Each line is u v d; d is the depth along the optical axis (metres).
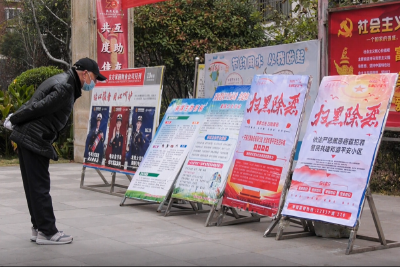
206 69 8.48
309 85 5.25
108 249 4.61
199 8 13.70
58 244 4.77
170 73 14.51
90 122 8.27
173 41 13.41
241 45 13.60
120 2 11.49
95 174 10.07
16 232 5.29
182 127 6.69
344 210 4.58
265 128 5.46
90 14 11.41
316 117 5.14
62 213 6.25
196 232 5.34
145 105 7.32
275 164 5.25
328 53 7.20
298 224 5.71
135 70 7.58
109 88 8.01
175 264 4.12
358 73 7.00
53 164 11.76
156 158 6.73
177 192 6.13
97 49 11.47
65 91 4.75
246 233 5.34
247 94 5.95
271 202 5.16
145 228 5.50
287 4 14.20
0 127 12.62
